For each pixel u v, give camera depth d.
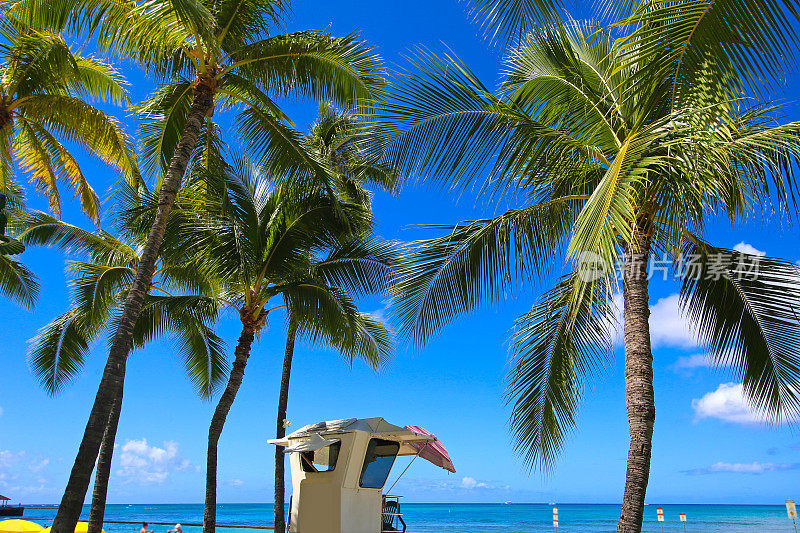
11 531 13.84
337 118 15.98
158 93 11.39
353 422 10.31
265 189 14.86
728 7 4.79
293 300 13.39
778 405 8.90
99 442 7.34
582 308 8.91
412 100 7.84
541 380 9.20
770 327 8.84
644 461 6.73
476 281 8.40
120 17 10.04
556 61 8.44
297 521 10.04
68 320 16.16
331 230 14.08
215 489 12.51
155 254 8.80
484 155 8.05
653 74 5.68
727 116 5.41
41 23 10.12
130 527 40.03
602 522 80.00
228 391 13.19
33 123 12.44
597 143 8.21
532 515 110.56
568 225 8.50
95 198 14.55
